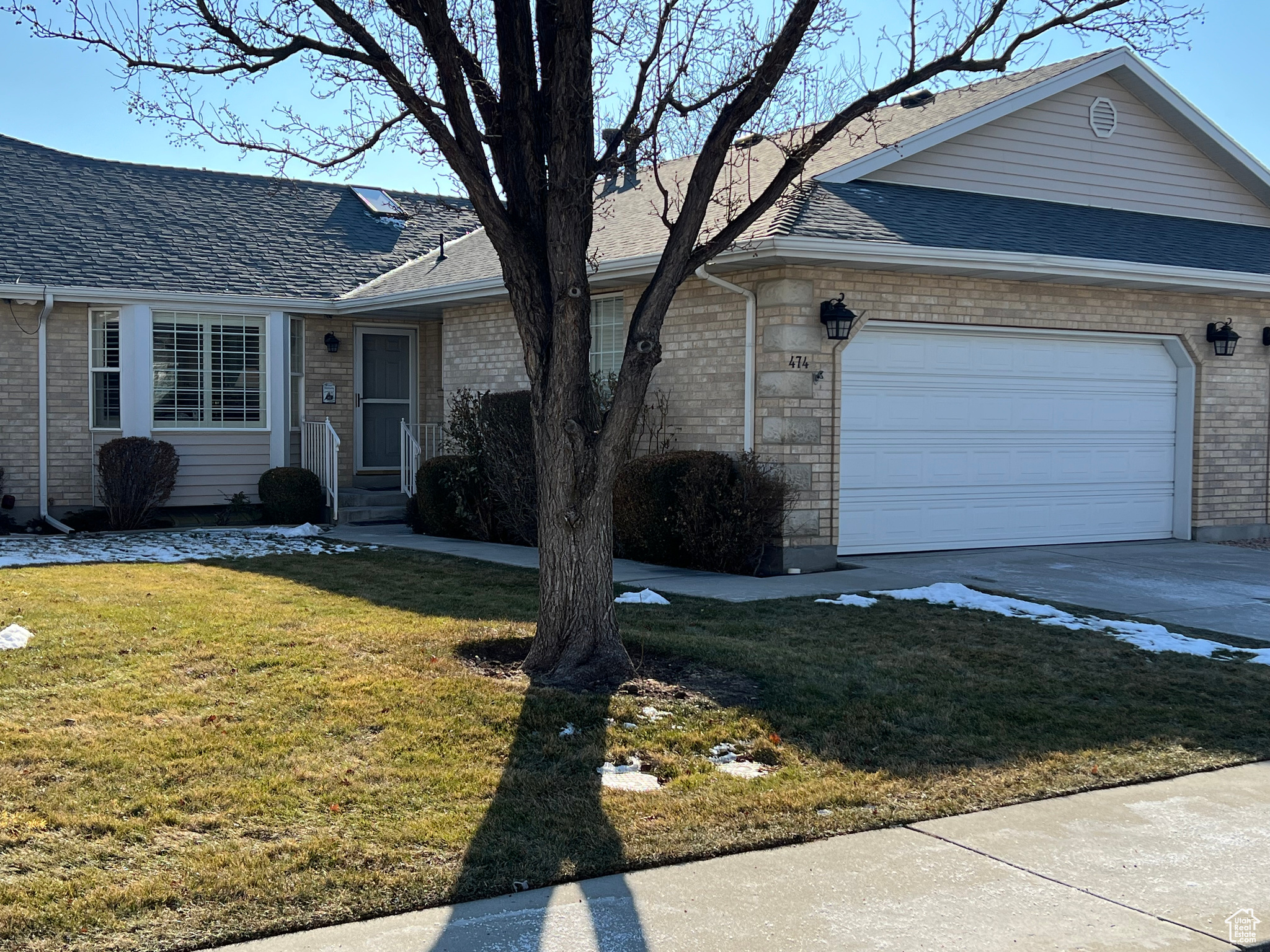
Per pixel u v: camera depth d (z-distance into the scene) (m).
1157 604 9.80
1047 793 5.14
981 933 3.78
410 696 6.10
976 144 13.58
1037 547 13.16
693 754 5.49
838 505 11.55
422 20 6.33
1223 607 9.70
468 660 7.04
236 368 16.11
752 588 10.10
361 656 6.95
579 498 6.69
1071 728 6.08
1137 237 13.63
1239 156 15.24
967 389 12.69
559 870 4.16
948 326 12.28
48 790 4.70
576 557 6.70
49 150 17.64
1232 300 14.38
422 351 18.19
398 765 5.15
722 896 4.02
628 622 8.27
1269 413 14.81
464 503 13.93
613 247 12.81
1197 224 15.16
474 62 7.01
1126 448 14.00
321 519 16.20
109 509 14.88
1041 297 12.84
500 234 6.58
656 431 12.73
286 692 6.13
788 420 11.16
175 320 15.61
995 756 5.59
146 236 16.62
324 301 16.55
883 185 12.94
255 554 12.25
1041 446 13.29
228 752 5.22
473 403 14.57
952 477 12.64
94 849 4.19
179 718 5.69
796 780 5.18
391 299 15.52
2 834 4.25
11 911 3.69
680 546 11.50
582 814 4.67
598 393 12.65
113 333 15.36
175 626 7.76
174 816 4.49
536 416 6.81
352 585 9.97
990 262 11.52
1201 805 5.05
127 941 3.57
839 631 8.20
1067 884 4.18
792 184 11.84
